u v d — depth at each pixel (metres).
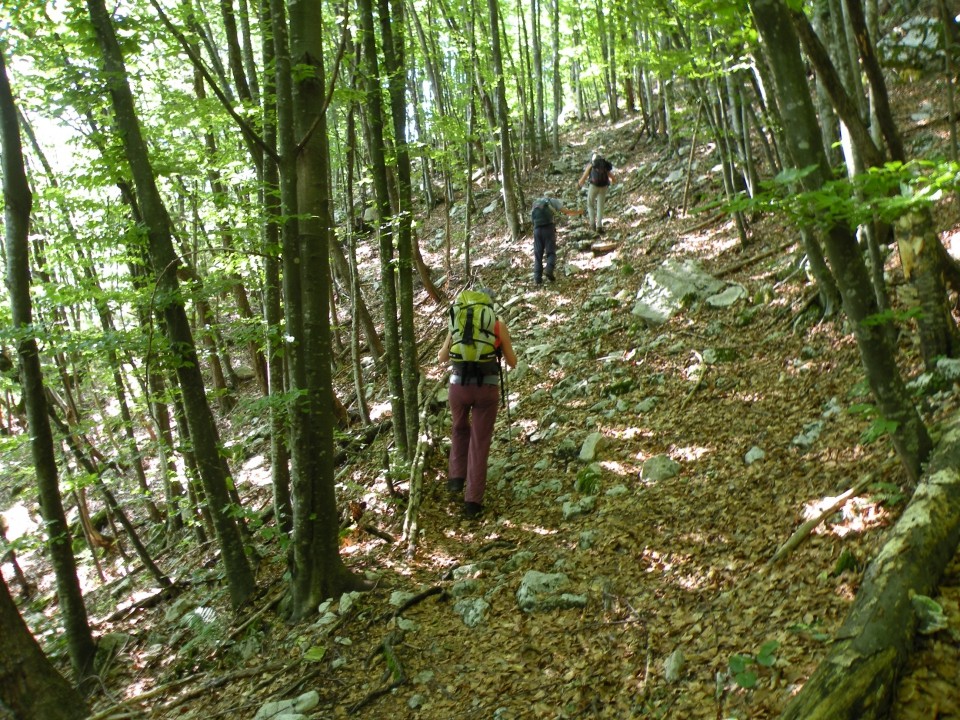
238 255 6.42
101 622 5.76
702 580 3.52
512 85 17.30
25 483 10.16
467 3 11.80
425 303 11.64
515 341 8.78
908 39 9.04
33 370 4.45
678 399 5.81
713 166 11.52
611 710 2.89
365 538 5.43
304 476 4.37
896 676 2.20
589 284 9.63
